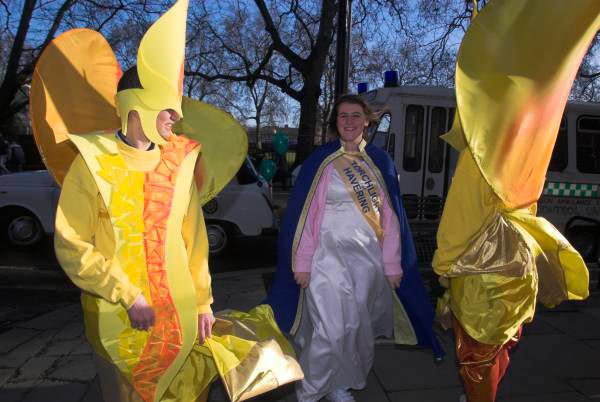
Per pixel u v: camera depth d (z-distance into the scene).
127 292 1.81
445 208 2.62
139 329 1.87
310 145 15.77
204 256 2.12
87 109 2.17
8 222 8.25
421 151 8.51
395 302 3.16
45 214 8.01
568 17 2.19
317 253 2.92
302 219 2.94
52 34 15.43
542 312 4.95
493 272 2.47
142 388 1.98
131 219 1.91
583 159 8.41
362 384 3.02
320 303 2.85
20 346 4.07
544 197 8.29
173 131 2.42
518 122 2.32
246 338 2.20
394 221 2.98
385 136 8.69
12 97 15.86
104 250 1.91
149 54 1.85
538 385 3.40
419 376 3.54
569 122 8.34
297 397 3.00
